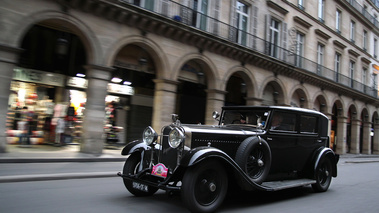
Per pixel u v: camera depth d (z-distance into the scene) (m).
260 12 17.41
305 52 21.03
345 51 25.89
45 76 11.84
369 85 30.08
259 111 5.76
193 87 15.91
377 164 17.06
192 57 13.30
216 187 4.36
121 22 10.97
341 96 24.42
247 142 4.87
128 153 4.99
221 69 14.59
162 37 12.19
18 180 5.93
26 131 11.41
